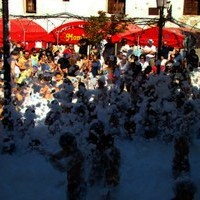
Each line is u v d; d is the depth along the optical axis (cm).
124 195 753
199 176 832
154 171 861
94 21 2098
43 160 902
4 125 997
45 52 1886
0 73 1313
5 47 1019
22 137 992
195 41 2184
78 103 1045
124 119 1059
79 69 1634
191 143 1016
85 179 707
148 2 2430
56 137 1015
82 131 980
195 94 1165
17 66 1456
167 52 2036
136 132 1059
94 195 722
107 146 714
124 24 2111
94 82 1445
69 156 661
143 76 1202
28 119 1005
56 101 1048
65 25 2091
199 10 2470
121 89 1256
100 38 2097
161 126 1050
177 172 790
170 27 2341
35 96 1292
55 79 1431
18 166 870
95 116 1015
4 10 1001
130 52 1827
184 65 1575
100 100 1112
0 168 859
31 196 746
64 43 2134
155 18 2277
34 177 820
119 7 2473
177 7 2448
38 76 1466
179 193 568
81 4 2464
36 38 2070
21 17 2300
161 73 1267
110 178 717
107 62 1642
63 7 2447
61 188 778
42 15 2428
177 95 1109
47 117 1035
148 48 2017
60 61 1623
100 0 2469
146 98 1088
